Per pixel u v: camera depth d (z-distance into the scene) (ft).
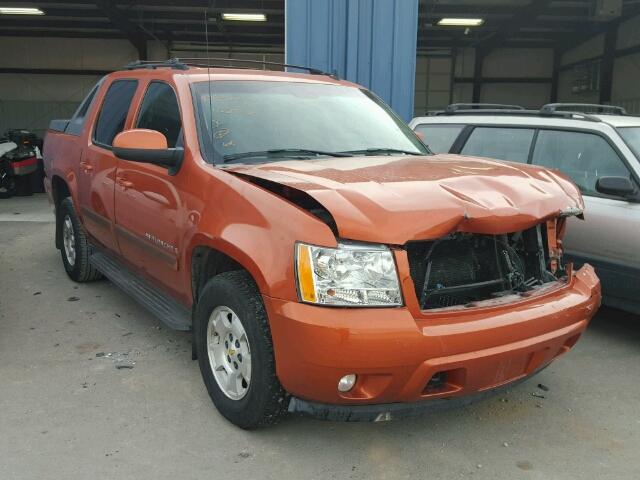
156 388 12.32
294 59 25.91
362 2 25.79
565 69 83.20
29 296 18.22
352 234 8.78
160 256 12.83
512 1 64.49
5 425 10.77
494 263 10.35
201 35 78.79
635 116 18.16
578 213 11.17
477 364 9.11
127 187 14.05
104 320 16.21
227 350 10.87
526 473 9.75
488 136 19.08
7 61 80.59
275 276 9.17
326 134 13.10
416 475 9.64
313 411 9.35
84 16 71.46
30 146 44.75
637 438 10.90
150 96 14.38
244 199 10.11
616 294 15.43
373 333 8.56
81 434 10.55
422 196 9.46
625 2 62.80
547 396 12.50
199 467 9.70
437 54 84.12
